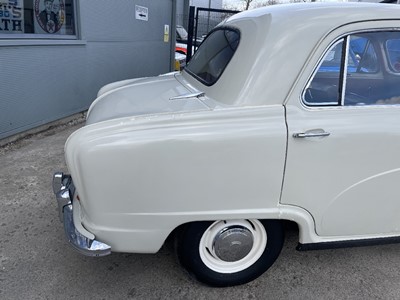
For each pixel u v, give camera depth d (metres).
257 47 2.04
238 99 2.01
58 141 5.10
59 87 5.72
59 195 2.25
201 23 10.00
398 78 2.26
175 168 1.93
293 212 2.15
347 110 2.12
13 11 4.75
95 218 2.00
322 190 2.14
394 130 2.13
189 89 2.51
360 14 2.12
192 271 2.33
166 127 1.92
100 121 2.07
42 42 5.16
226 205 2.05
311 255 2.85
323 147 2.04
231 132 1.93
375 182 2.21
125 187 1.93
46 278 2.51
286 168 2.03
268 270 2.66
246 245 2.31
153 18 8.49
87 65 6.34
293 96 2.03
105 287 2.46
